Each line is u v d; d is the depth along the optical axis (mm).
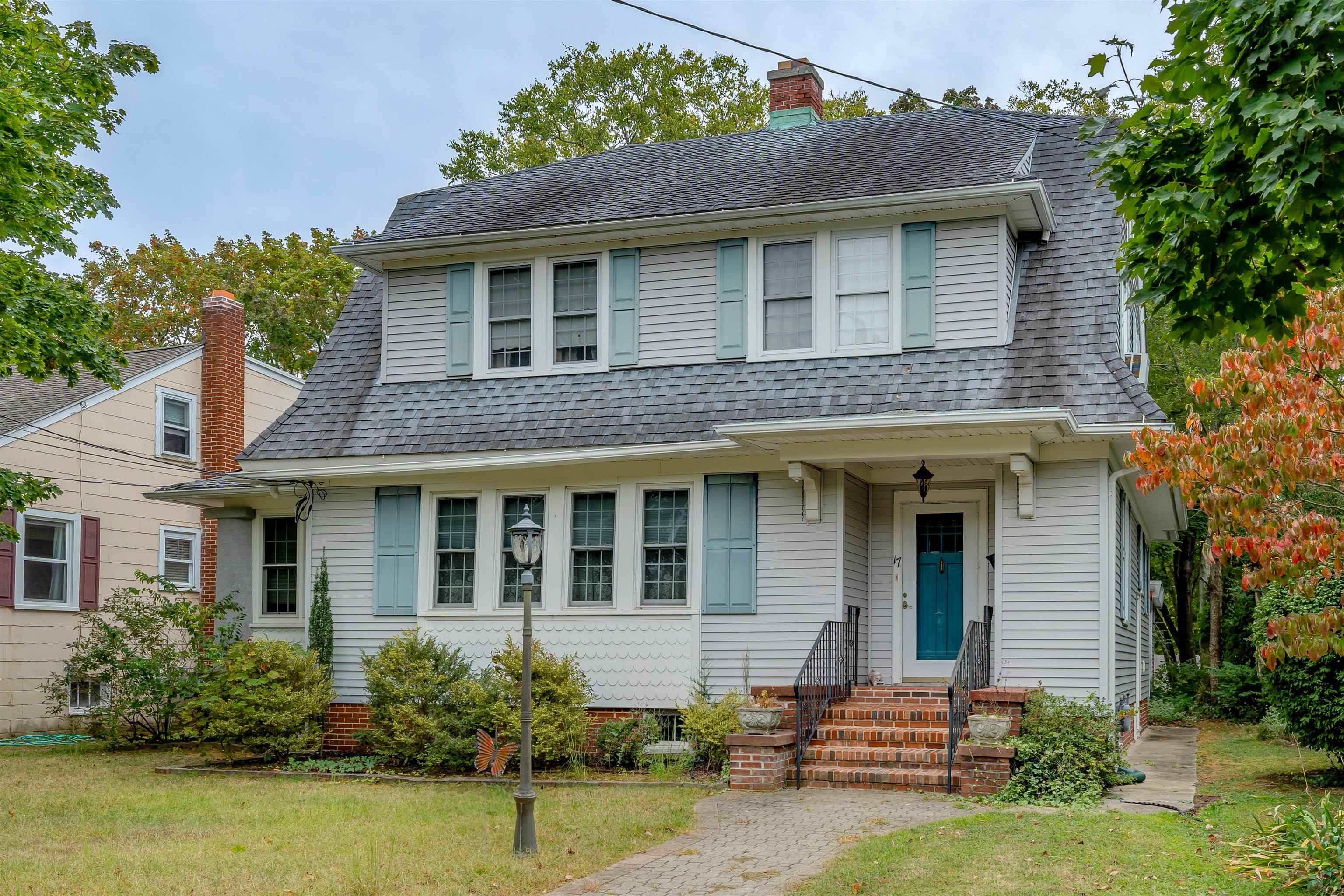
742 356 17047
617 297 17812
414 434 17922
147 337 37969
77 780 15703
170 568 25516
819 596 15867
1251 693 23406
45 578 22891
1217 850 10000
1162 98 7953
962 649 13938
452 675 16500
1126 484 16859
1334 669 12664
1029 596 15047
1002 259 16047
